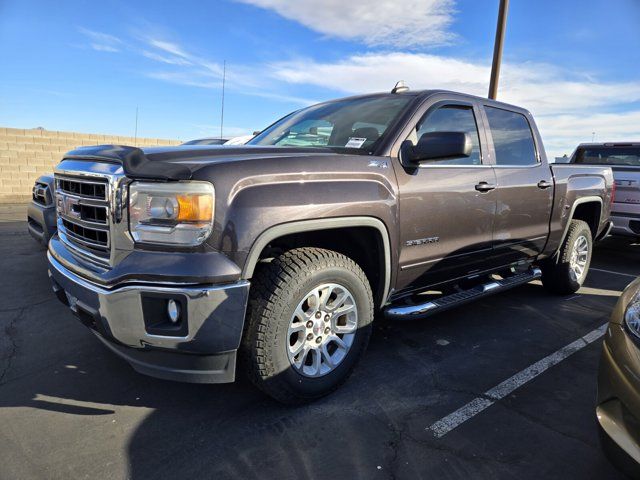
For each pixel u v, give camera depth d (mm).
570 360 3398
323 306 2623
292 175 2393
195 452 2254
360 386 2932
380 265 2898
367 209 2646
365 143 3029
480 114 3746
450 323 4133
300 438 2373
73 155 2707
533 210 4129
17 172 12242
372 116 3279
